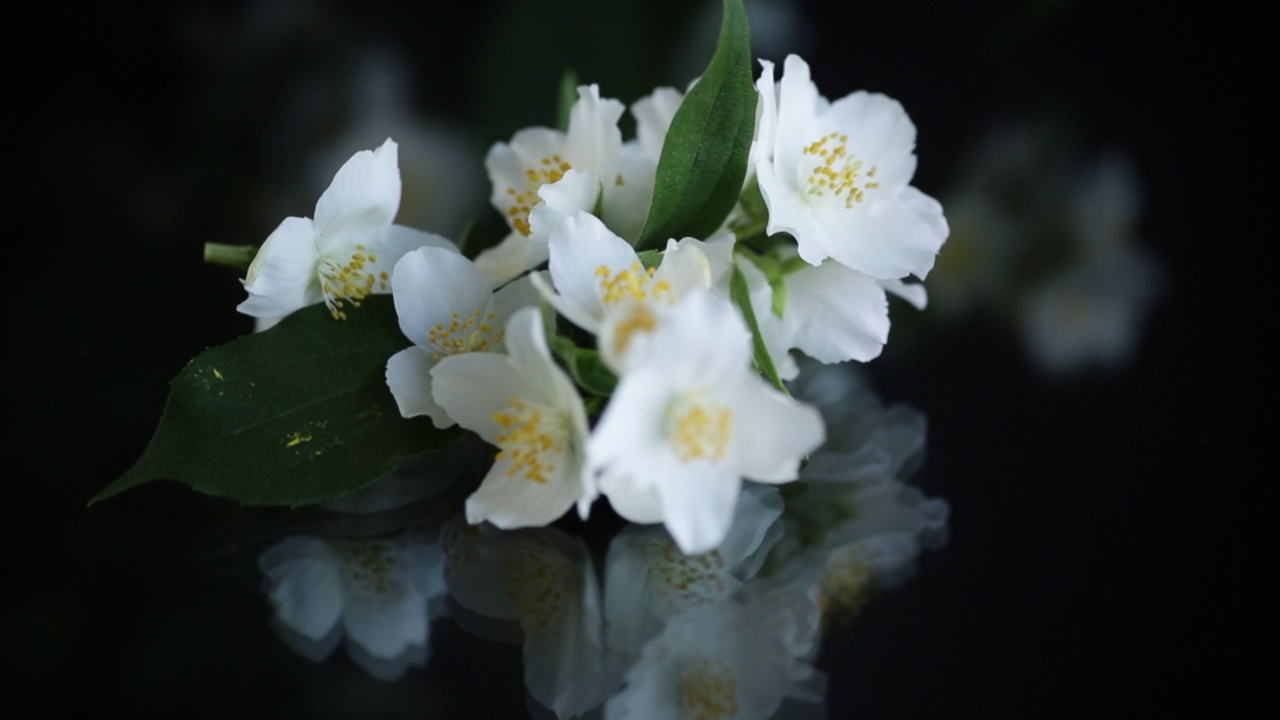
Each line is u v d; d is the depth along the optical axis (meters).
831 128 0.37
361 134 0.48
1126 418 0.39
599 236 0.34
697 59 0.49
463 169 0.47
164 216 0.45
